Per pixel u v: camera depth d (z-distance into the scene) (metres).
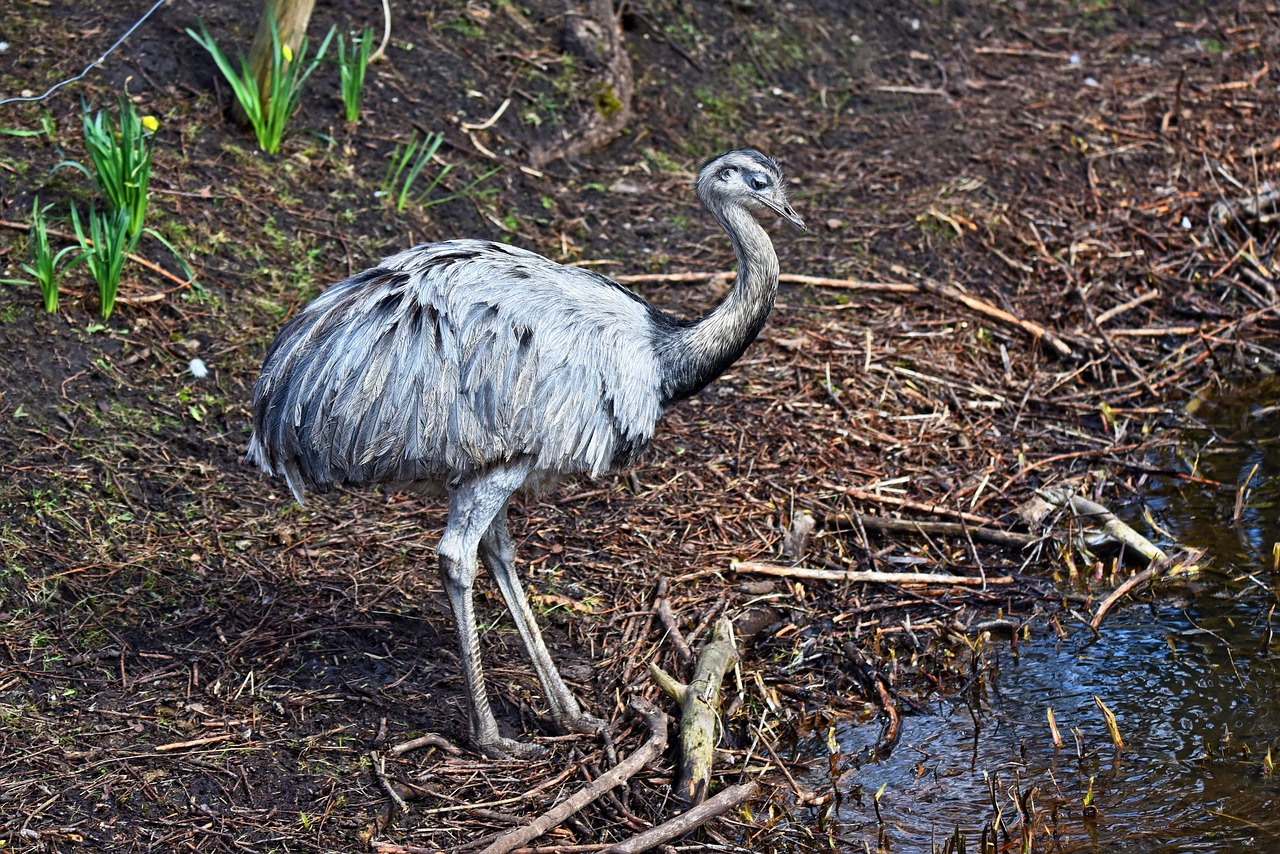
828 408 9.52
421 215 10.41
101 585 7.20
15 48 10.38
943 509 8.66
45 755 6.09
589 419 6.21
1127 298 11.12
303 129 10.72
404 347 6.04
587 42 12.31
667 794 6.38
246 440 8.47
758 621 7.73
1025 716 7.15
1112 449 9.41
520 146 11.41
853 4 14.33
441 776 6.31
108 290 8.71
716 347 6.62
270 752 6.30
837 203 11.78
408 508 8.20
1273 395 10.20
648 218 11.30
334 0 11.77
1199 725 6.99
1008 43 14.58
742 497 8.63
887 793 6.59
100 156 8.91
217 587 7.36
